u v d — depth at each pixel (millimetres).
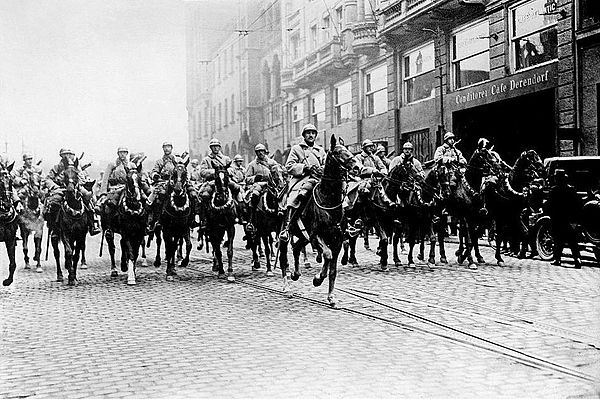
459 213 14773
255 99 36188
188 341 8352
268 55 35375
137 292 12523
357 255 18094
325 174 10492
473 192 14562
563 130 17328
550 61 19000
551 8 18703
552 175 14891
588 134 17391
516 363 7078
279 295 11805
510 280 12602
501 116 21203
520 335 8203
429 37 24375
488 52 21609
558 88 18375
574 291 11211
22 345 8320
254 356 7516
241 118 36312
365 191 14516
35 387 6516
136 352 7844
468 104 22234
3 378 6836
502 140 21172
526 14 19906
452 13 22688
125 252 15289
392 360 7266
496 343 7848
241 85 36344
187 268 16109
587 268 14203
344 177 10523
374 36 27031
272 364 7160
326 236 10586
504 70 20750
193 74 41344
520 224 15977
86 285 13633
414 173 15008
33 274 15773
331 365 7090
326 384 6430
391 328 8844
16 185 14180
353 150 28750
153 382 6598
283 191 14188
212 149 15375
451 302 10492
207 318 9828
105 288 13148
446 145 15406
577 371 6719
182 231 14141
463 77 23125
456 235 22547
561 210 14234
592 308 9703
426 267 15023
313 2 30484
